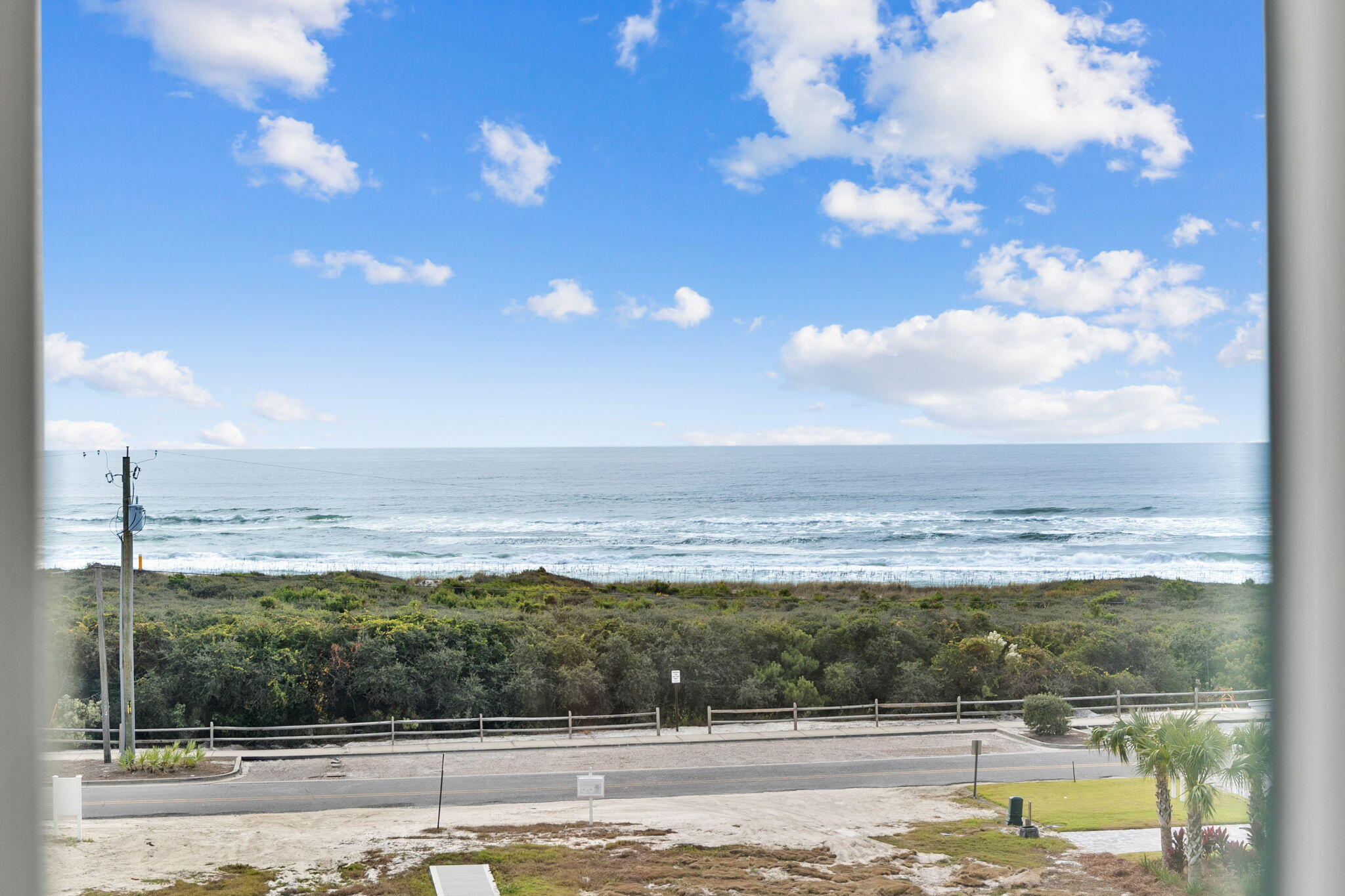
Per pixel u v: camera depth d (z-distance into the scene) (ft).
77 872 28.73
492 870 29.07
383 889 27.45
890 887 26.78
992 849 30.50
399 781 42.93
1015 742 49.93
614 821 35.14
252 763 47.65
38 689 6.95
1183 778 27.25
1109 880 26.66
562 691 62.54
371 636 64.23
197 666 58.59
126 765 45.52
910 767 44.21
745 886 27.35
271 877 28.43
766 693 63.57
